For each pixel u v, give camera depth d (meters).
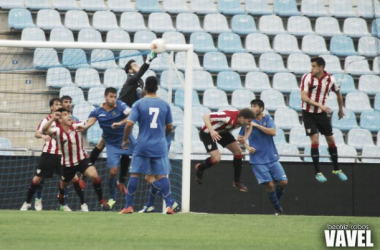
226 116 38.19
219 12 66.94
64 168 39.44
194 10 66.50
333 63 65.00
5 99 54.19
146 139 32.72
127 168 41.09
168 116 33.22
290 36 65.56
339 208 47.97
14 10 60.72
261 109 40.88
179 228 26.23
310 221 30.77
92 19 64.38
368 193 48.38
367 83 63.88
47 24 61.47
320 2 69.00
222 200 46.38
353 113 60.25
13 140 52.72
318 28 67.56
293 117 58.78
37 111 54.38
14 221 27.61
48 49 58.66
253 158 41.25
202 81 60.72
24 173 44.88
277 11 68.00
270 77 64.06
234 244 21.50
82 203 41.97
